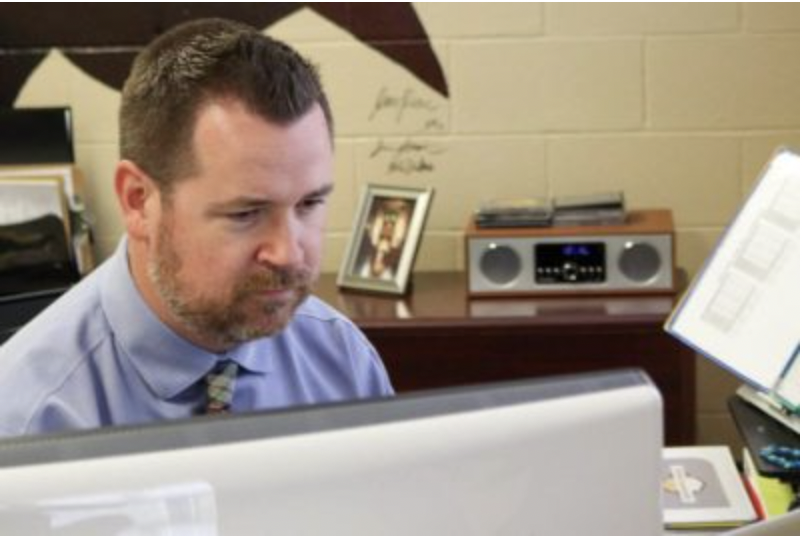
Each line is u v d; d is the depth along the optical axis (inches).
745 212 72.7
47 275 113.2
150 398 55.8
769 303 69.7
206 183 48.6
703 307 72.5
